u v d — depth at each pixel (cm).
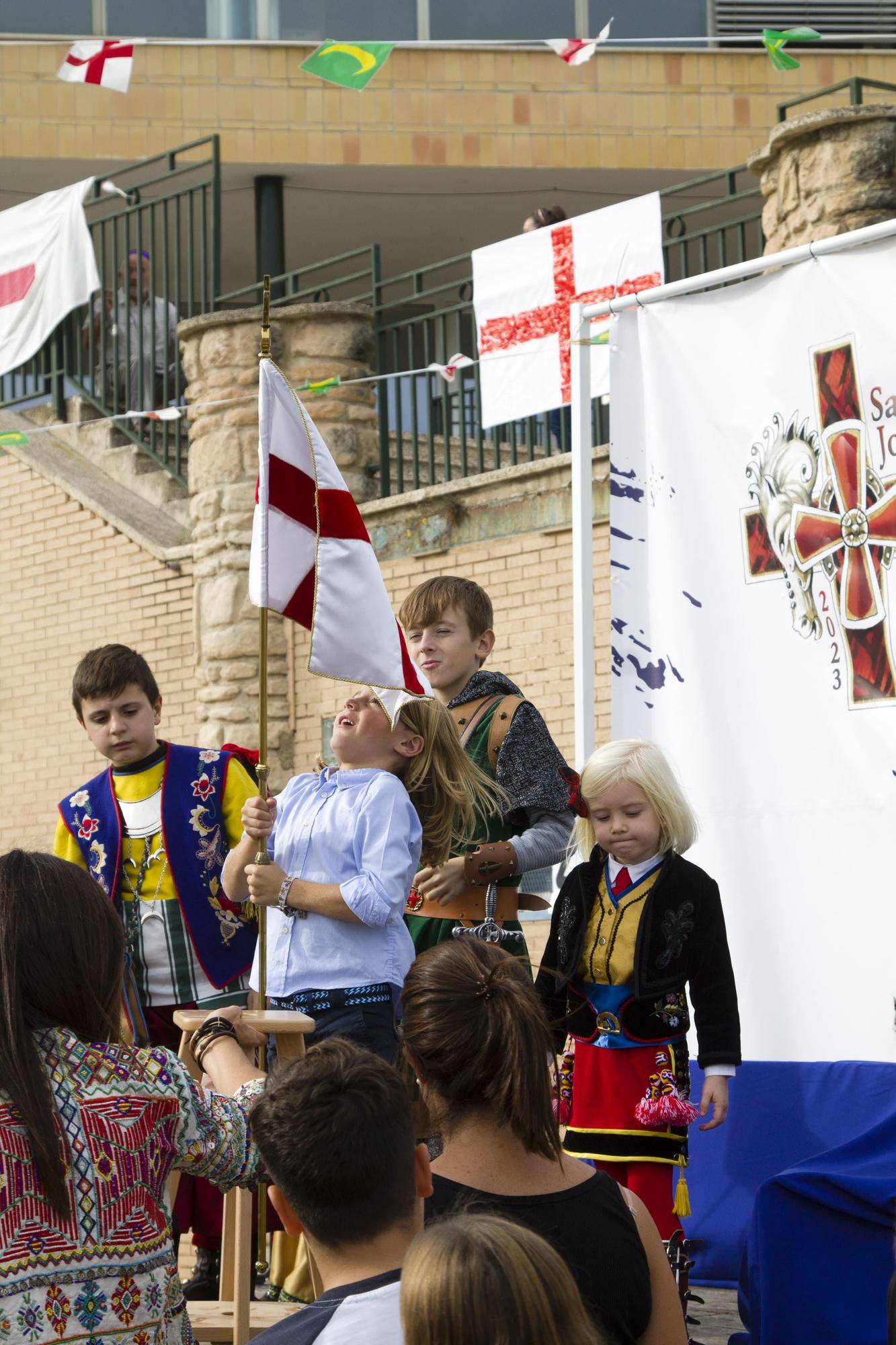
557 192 2188
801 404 691
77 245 1689
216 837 609
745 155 2117
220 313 1567
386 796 543
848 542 670
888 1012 644
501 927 604
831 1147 636
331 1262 309
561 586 1377
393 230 2305
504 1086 355
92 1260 325
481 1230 243
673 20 2125
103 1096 336
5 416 1848
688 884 559
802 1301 529
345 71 888
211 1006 601
